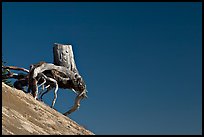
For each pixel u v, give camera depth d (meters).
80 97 31.77
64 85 31.00
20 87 29.48
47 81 29.86
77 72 31.61
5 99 18.73
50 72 30.17
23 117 17.45
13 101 19.34
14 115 16.78
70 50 31.59
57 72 30.38
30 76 29.09
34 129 16.41
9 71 29.44
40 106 22.36
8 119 15.52
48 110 22.50
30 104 21.03
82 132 20.97
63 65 31.12
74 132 20.11
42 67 29.62
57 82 30.42
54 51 31.50
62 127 19.92
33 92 28.86
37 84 29.52
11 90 21.50
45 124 18.78
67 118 23.00
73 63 31.53
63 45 31.44
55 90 29.55
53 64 30.27
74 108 31.69
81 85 31.38
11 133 14.09
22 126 15.81
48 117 20.48
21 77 29.55
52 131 17.98
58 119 21.17
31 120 17.97
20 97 21.31
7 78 29.45
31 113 19.25
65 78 30.67
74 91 31.70
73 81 31.00
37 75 29.27
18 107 18.92
